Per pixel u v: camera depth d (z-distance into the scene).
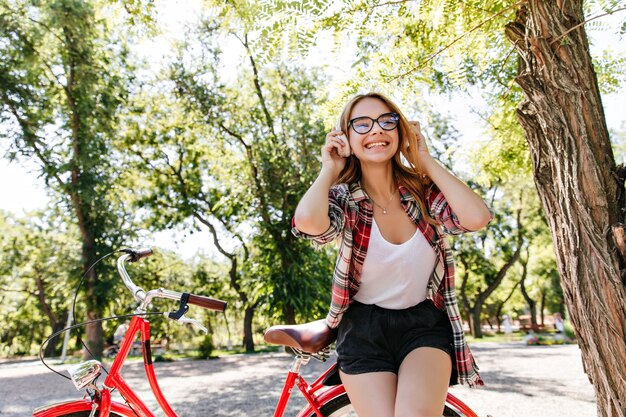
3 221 23.83
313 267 16.42
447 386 1.71
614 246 1.95
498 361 10.23
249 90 17.45
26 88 14.52
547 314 43.28
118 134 17.83
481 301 24.67
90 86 15.16
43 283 24.86
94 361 2.09
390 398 1.69
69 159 15.30
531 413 4.75
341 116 1.97
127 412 2.09
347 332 1.84
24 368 13.02
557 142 2.08
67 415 2.06
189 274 26.28
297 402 5.71
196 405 5.91
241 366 11.31
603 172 2.03
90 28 14.37
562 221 2.08
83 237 15.66
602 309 1.93
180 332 25.62
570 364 9.20
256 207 16.47
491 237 24.02
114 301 15.77
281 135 16.78
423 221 1.87
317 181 1.82
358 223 1.85
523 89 2.17
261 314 17.17
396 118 1.90
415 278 1.83
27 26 14.03
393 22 3.15
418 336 1.79
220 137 17.91
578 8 2.17
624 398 1.87
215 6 2.76
